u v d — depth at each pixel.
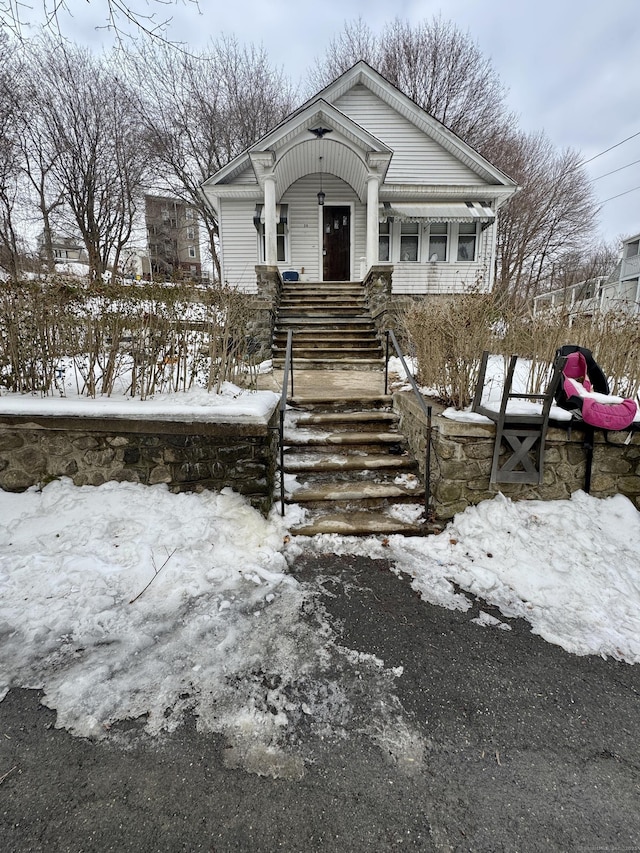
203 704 1.90
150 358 3.85
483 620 2.50
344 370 7.74
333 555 3.16
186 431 3.41
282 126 9.96
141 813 1.46
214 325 4.34
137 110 19.53
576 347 3.63
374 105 12.66
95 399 3.72
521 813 1.49
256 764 1.64
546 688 2.04
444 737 1.78
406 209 11.91
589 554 3.05
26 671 2.04
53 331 3.75
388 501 3.83
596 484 3.50
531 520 3.35
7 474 3.48
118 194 21.02
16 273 4.07
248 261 13.06
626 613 2.57
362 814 1.48
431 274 12.92
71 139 19.11
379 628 2.42
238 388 4.35
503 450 3.45
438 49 22.23
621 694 2.01
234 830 1.42
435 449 3.68
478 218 12.09
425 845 1.39
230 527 3.27
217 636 2.31
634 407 3.24
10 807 1.47
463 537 3.33
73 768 1.61
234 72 20.61
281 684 2.03
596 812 1.50
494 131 23.56
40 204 19.47
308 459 4.35
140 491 3.47
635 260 22.83
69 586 2.61
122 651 2.18
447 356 4.13
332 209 12.95
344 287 10.79
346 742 1.75
